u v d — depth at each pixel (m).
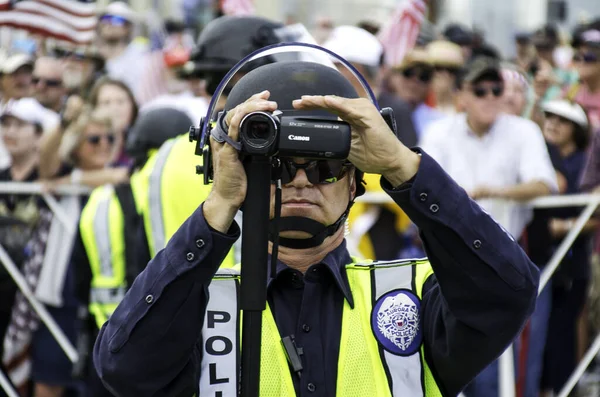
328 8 38.56
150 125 14.14
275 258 6.98
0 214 17.70
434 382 7.38
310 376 7.21
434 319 7.29
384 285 7.51
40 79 21.56
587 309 17.33
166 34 30.59
